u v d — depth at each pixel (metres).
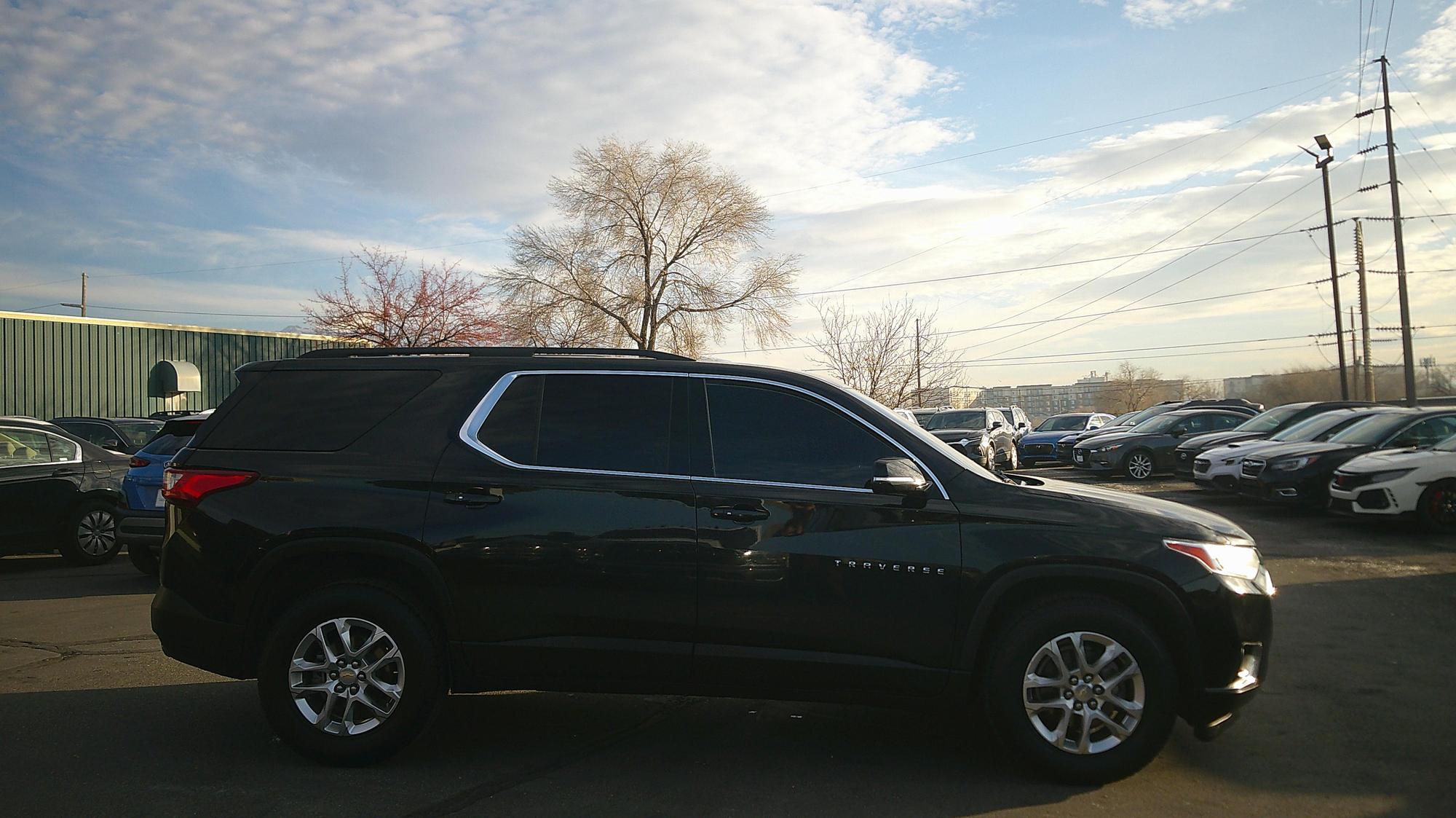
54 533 10.41
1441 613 7.20
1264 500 14.09
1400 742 4.47
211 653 4.27
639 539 4.13
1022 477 4.99
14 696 5.29
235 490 4.31
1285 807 3.75
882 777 4.10
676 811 3.73
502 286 39.50
